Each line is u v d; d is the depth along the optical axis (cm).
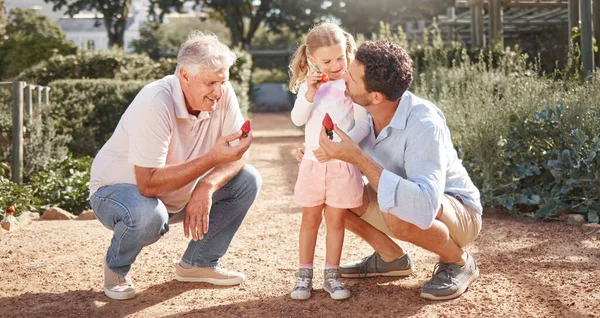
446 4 3169
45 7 3762
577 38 865
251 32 3541
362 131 328
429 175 300
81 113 977
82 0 3259
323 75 333
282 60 3550
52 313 325
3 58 1648
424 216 297
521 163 565
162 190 329
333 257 341
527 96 616
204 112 342
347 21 3353
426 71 978
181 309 330
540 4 1285
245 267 406
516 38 1875
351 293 347
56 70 1359
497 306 319
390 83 296
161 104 324
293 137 1559
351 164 334
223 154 320
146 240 334
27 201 593
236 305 335
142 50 3525
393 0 3247
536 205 552
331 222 339
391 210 299
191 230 335
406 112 312
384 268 371
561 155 524
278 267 405
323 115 337
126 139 336
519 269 379
